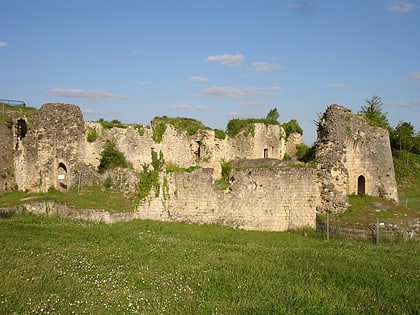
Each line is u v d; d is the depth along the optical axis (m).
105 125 36.25
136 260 17.31
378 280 15.70
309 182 29.77
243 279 15.30
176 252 19.06
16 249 17.44
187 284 14.65
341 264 17.69
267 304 12.90
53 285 13.68
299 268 17.03
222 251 20.03
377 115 57.75
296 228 29.19
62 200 28.44
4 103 37.50
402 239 24.34
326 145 30.94
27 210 27.55
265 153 42.19
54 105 35.41
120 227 24.59
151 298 13.18
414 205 38.62
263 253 19.72
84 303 12.48
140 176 30.02
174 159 38.38
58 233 21.22
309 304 13.09
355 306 13.23
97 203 28.20
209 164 38.53
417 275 16.41
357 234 25.45
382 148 32.75
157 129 37.59
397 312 12.85
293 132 44.34
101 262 16.64
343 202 28.91
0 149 34.91
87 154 35.66
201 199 29.80
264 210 29.39
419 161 56.91
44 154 35.28
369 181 32.12
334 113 31.55
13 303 11.97
